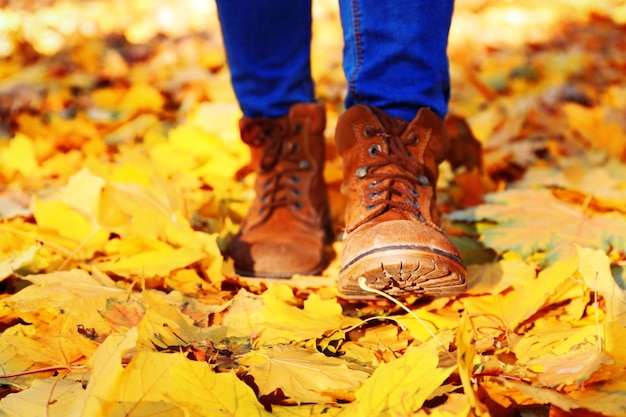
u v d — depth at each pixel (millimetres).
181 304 1070
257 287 1153
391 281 1012
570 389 893
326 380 909
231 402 864
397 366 875
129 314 1030
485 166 1641
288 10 1166
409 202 1048
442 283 1013
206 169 1579
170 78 2561
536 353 954
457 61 2861
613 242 1174
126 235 1207
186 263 1123
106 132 1890
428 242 996
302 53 1201
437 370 852
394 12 1052
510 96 2283
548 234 1192
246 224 1229
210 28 3639
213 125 1729
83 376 920
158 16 3869
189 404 854
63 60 2840
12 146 1579
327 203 1266
